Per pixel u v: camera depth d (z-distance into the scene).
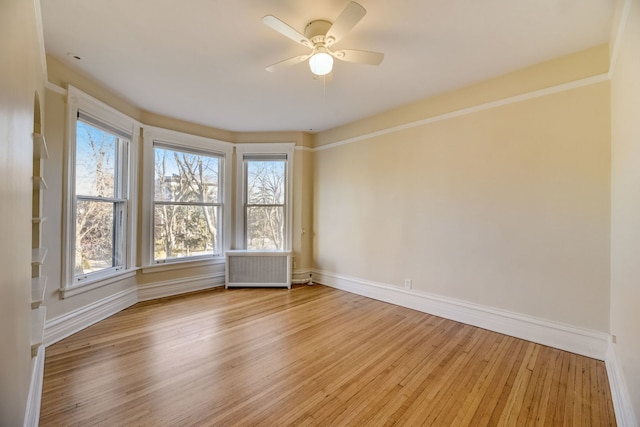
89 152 3.02
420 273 3.45
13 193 1.07
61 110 2.64
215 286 4.54
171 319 3.14
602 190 2.27
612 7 1.86
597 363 2.25
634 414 1.47
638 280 1.51
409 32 2.15
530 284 2.64
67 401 1.76
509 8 1.88
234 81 2.95
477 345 2.56
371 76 2.84
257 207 4.81
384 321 3.12
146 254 3.80
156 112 3.84
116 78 2.89
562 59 2.46
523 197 2.67
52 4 1.84
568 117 2.43
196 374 2.08
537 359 2.32
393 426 1.60
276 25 1.80
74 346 2.49
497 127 2.83
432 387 1.96
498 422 1.64
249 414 1.68
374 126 3.96
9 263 1.02
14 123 1.08
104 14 1.95
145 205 3.79
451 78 2.87
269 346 2.53
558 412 1.72
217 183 4.61
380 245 3.88
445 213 3.23
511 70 2.71
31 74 1.44
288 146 4.71
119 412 1.67
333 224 4.52
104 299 3.16
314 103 3.53
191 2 1.83
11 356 1.06
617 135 2.02
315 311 3.43
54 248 2.59
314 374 2.10
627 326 1.71
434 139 3.32
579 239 2.38
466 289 3.06
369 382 2.01
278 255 4.51
